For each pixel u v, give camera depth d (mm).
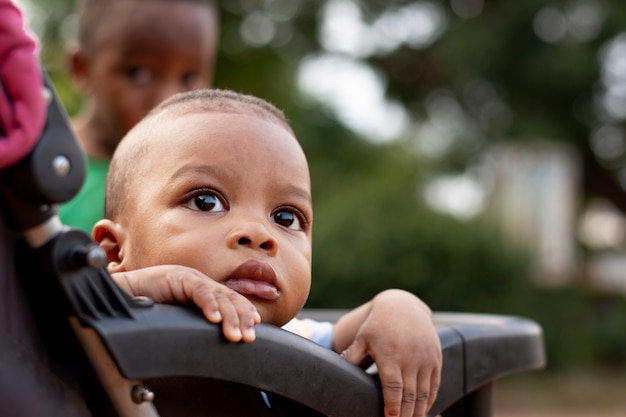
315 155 9227
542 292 6074
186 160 1117
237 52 7527
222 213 1108
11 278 795
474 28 7828
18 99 776
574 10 7867
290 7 8258
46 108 792
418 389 1122
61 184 789
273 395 1033
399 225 5168
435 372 1143
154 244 1102
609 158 9055
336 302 5051
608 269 9672
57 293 799
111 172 1244
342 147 9602
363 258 5047
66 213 2125
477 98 8461
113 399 834
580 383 5832
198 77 2447
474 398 1419
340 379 1008
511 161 6816
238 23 7504
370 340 1147
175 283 917
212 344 869
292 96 8398
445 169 9156
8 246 794
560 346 6098
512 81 8016
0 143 757
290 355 943
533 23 7762
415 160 9531
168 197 1110
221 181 1113
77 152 805
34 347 804
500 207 6754
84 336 810
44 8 6848
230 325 879
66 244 798
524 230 6699
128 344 798
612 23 7734
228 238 1076
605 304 6906
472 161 8930
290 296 1120
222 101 1209
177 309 872
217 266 1064
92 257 793
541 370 6059
